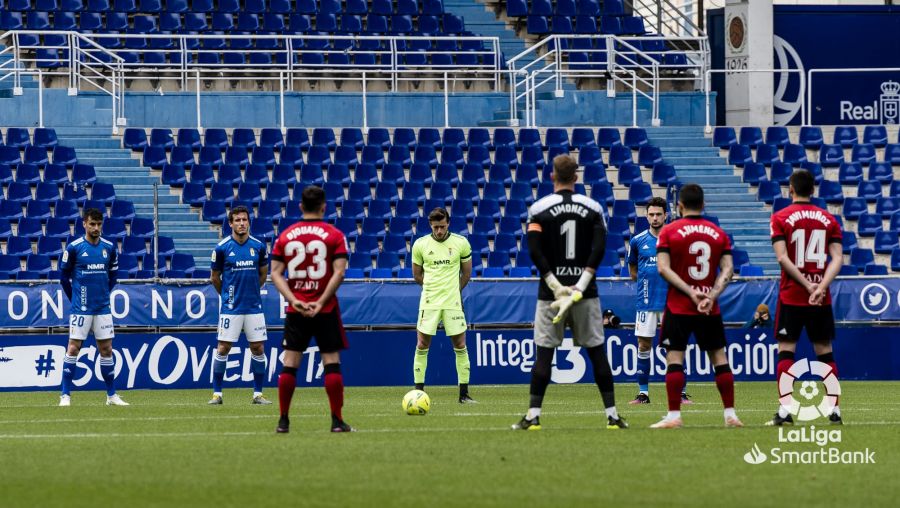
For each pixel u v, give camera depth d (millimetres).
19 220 57719
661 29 84250
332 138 66062
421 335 38469
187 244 58781
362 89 75188
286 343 27312
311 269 26562
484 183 63844
